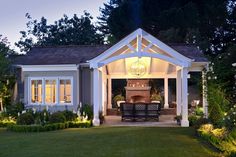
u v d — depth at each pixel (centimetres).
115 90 3634
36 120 2047
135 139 1563
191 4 3912
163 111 2909
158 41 2166
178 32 3803
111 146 1389
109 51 2205
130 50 2356
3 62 2739
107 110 2936
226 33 4241
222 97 1872
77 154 1234
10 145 1452
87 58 2686
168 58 2147
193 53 2611
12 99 2842
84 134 1756
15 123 2130
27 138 1650
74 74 2597
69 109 2584
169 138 1592
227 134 1298
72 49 2897
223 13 4041
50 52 2859
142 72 2748
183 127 2056
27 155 1229
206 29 4106
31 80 2634
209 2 4128
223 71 2175
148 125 2184
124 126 2141
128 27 4184
